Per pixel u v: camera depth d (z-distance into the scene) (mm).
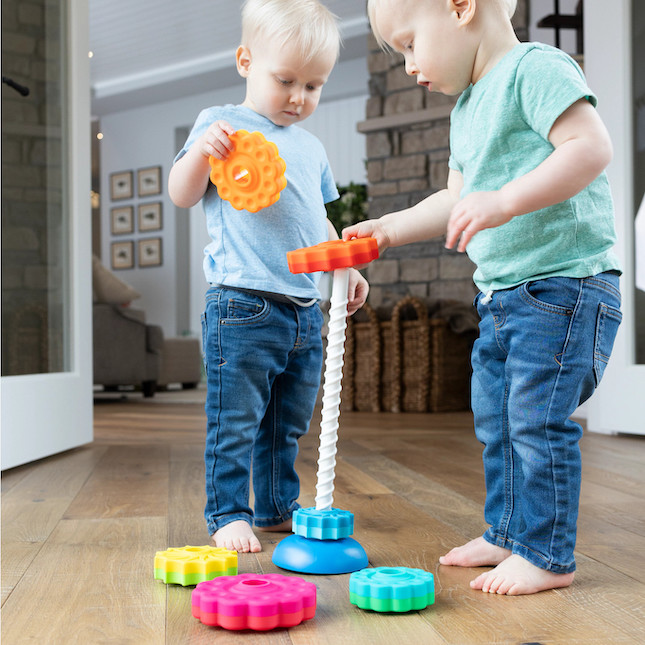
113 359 4797
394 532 1294
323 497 1102
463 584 1012
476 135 1039
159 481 1792
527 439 1006
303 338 1301
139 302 7547
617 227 2605
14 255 2057
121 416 3602
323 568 1055
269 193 1167
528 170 1002
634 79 2582
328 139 6477
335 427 1104
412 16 1046
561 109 945
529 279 1017
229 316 1245
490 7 1042
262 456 1347
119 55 6453
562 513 990
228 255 1267
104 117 7801
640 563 1105
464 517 1407
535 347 1001
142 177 7543
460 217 941
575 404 1009
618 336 2592
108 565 1096
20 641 805
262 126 1315
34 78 2203
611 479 1789
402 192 4559
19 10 2137
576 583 1012
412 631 833
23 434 2008
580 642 795
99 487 1715
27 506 1512
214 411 1260
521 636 815
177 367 5668
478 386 1131
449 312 3814
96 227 7949
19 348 2066
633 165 2572
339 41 1272
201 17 5719
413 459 2156
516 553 1010
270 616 826
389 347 3922
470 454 2258
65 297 2355
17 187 2088
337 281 1080
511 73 1000
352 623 860
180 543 1222
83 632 831
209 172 1260
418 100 4480
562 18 3543
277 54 1225
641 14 2574
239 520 1238
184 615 887
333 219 4883
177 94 7145
